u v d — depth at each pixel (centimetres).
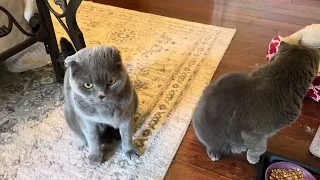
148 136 144
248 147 125
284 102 111
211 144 132
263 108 112
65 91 120
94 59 94
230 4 252
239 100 116
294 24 230
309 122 155
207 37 211
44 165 132
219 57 194
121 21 227
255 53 200
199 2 254
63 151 138
